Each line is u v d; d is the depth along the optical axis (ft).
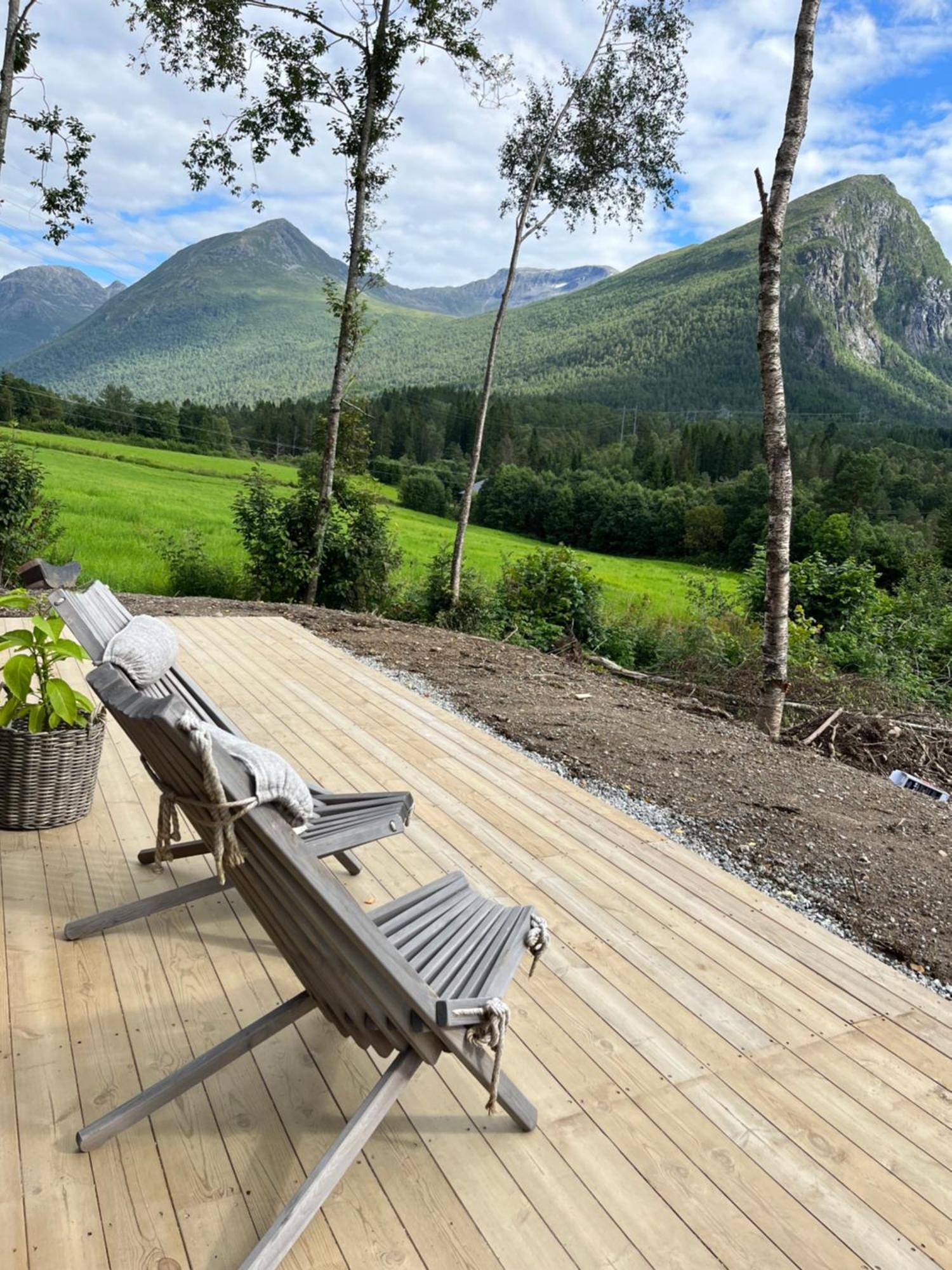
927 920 10.33
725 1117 5.97
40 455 116.57
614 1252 4.75
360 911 4.25
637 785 13.76
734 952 8.37
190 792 4.52
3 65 33.40
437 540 103.35
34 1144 5.11
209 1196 4.83
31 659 8.96
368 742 13.80
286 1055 6.10
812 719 27.53
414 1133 5.51
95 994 6.61
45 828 9.33
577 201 46.75
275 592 42.22
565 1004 7.17
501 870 9.62
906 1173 5.61
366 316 40.68
